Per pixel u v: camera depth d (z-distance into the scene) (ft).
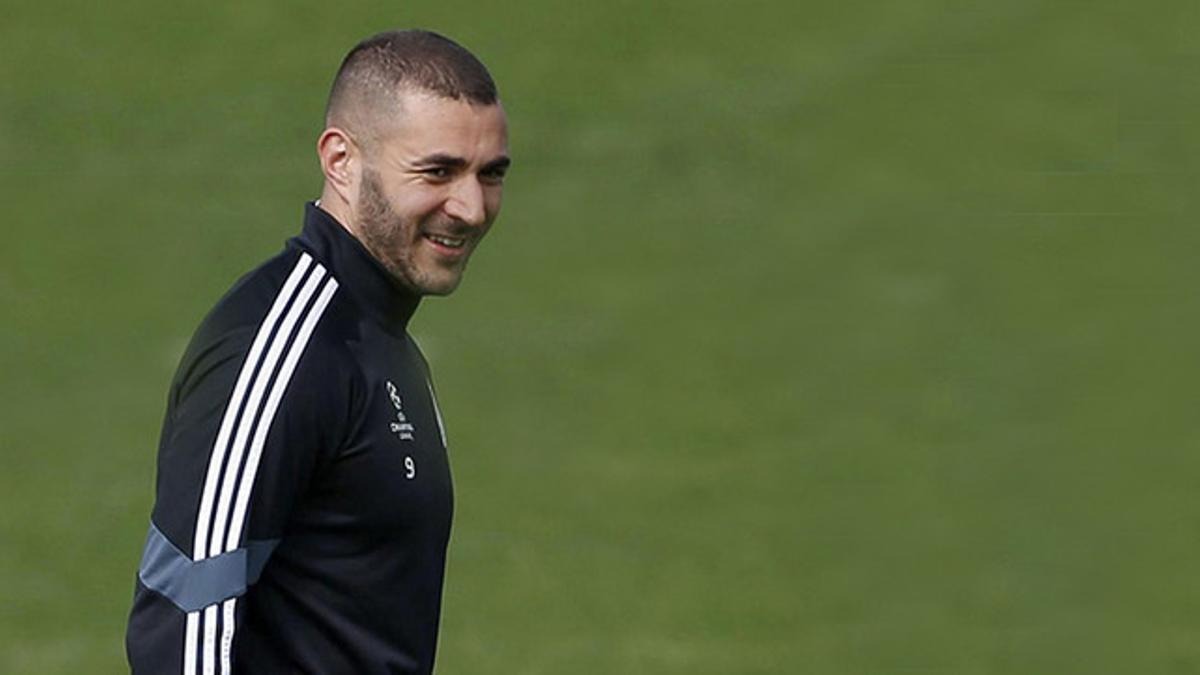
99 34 329.52
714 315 234.99
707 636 151.84
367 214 62.13
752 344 224.74
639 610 156.35
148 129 299.58
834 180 278.67
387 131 61.36
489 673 142.82
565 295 241.96
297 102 311.47
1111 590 164.14
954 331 226.17
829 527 175.01
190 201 276.82
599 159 289.94
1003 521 175.73
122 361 221.25
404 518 62.03
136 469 188.55
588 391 212.64
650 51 324.19
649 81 315.17
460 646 147.64
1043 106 299.38
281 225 271.90
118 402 207.82
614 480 186.91
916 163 283.38
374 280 62.49
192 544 57.82
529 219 268.00
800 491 184.34
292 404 59.06
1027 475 185.16
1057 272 244.01
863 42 320.91
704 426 202.08
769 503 181.37
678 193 278.87
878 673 146.72
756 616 155.74
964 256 243.81
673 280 247.50
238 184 283.79
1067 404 204.85
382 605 62.13
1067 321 228.63
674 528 174.60
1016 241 252.42
